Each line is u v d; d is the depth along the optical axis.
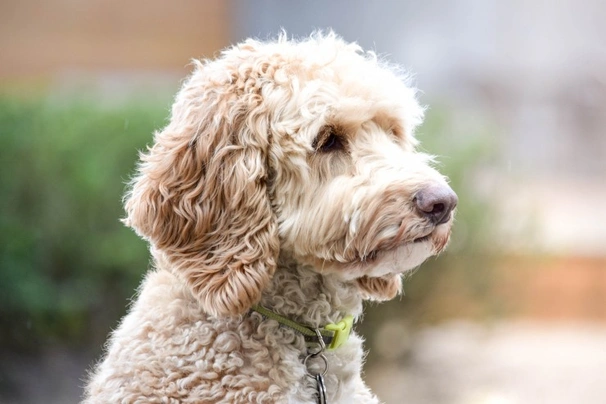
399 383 9.79
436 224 3.81
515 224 9.83
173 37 16.22
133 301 5.26
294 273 4.06
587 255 13.73
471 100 18.55
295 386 3.88
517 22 18.91
